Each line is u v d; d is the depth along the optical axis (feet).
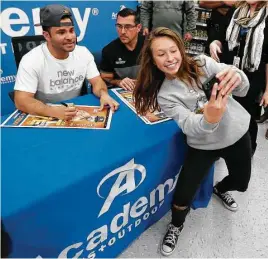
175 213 4.83
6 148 3.66
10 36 8.81
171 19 10.80
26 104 4.65
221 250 5.06
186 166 4.42
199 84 3.82
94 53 8.33
